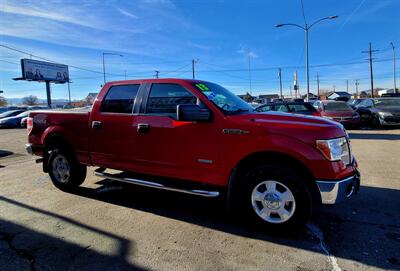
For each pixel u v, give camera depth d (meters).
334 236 3.47
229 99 4.38
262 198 3.58
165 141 4.11
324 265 2.88
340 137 3.45
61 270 2.85
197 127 3.86
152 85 4.37
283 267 2.86
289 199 3.44
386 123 14.30
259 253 3.12
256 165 3.68
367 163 7.00
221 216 4.15
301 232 3.58
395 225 3.72
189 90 4.05
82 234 3.60
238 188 3.74
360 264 2.89
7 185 5.75
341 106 15.01
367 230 3.60
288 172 3.41
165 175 4.18
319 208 4.30
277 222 3.51
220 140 3.72
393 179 5.64
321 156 3.28
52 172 5.42
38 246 3.32
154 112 4.28
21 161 8.40
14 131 20.64
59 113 5.27
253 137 3.53
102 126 4.68
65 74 42.22
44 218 4.10
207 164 3.83
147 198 4.95
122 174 4.91
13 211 4.37
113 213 4.27
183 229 3.73
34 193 5.22
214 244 3.33
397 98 16.19
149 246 3.29
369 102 16.67
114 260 3.01
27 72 36.84
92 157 4.88
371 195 4.79
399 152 8.33
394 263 2.90
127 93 4.57
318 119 3.73
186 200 4.84
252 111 4.32
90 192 5.26
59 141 5.33
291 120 3.62
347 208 4.29
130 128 4.41
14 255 3.13
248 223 3.80
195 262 2.96
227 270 2.82
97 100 4.84
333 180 3.27
